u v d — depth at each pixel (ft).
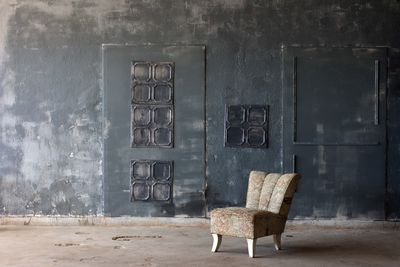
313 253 19.61
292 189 20.03
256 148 24.56
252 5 24.52
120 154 24.67
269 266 17.79
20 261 18.16
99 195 24.72
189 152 24.64
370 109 24.40
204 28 24.59
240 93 24.59
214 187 24.63
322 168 24.43
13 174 24.75
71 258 18.58
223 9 24.56
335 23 24.41
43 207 24.76
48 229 23.75
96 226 24.52
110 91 24.63
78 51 24.68
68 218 24.67
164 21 24.62
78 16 24.68
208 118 24.64
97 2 24.63
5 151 24.73
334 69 24.41
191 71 24.62
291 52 24.41
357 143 24.39
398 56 24.36
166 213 24.68
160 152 24.68
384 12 24.36
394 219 24.40
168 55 24.62
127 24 24.63
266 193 20.35
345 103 24.40
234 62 24.59
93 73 24.70
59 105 24.73
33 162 24.75
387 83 24.39
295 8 24.47
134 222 24.63
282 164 24.49
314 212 24.45
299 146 24.47
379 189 24.41
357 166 24.41
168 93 24.62
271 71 24.54
